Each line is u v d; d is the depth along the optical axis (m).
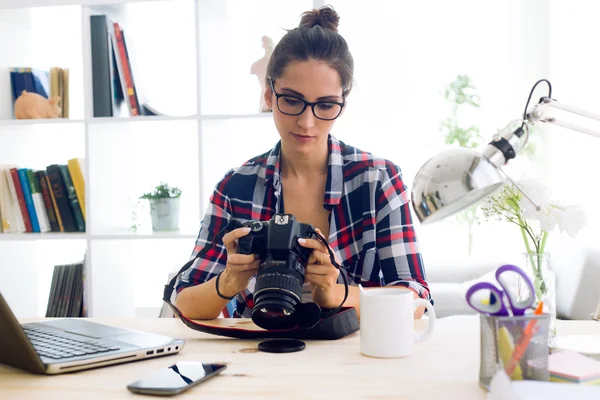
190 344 1.01
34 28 2.71
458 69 3.26
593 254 2.35
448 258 2.93
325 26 1.37
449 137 3.25
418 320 1.20
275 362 0.87
